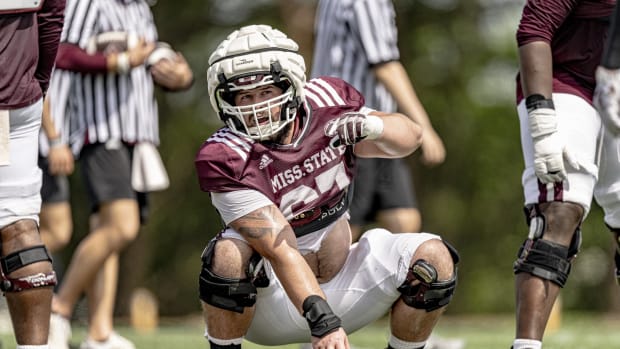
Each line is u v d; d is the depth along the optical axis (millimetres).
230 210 14414
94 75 24844
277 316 15508
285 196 14742
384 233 15898
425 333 15555
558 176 15992
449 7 79938
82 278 24438
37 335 15531
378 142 14750
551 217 16141
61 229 27062
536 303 15961
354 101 15125
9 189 15547
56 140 24656
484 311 82375
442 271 14977
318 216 15133
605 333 34531
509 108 84812
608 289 81000
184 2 77250
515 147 84375
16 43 15430
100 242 24562
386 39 24344
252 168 14430
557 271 16031
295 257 14250
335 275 15734
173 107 79000
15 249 15492
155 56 25422
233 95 14383
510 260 83500
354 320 15867
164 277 80938
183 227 81000
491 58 83188
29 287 15406
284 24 73125
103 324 24859
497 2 81250
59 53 24281
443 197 81312
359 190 24516
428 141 24250
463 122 81438
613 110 14445
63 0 16359
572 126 16281
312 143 14711
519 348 15914
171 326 49188
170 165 79562
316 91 15039
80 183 72438
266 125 14312
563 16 16453
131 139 24969
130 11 25328
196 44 78750
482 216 83188
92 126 24750
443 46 81062
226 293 14727
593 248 81500
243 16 78000
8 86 15328
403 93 24234
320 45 25172
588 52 16609
